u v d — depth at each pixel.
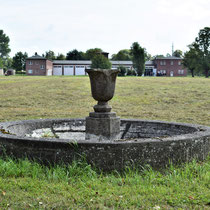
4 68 116.62
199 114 14.63
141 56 65.06
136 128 6.91
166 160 4.52
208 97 21.25
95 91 5.59
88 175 4.15
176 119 13.09
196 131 5.62
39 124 6.69
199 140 4.92
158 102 19.52
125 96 22.02
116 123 5.62
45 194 3.62
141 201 3.40
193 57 77.44
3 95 22.72
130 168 4.35
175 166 4.58
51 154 4.42
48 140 4.45
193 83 32.34
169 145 4.54
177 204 3.35
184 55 81.25
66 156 4.37
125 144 4.32
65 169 4.31
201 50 77.19
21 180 4.06
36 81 35.09
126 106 17.80
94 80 5.57
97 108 5.62
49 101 19.86
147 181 4.00
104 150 4.30
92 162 4.31
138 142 4.37
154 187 3.81
